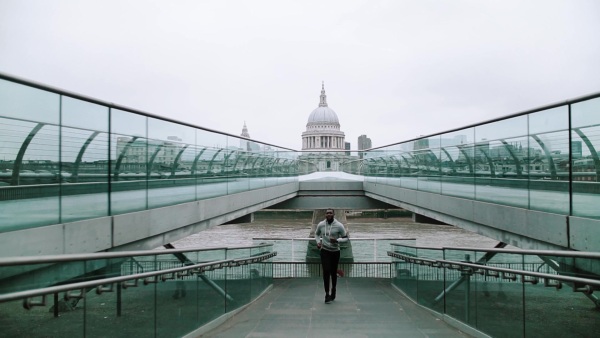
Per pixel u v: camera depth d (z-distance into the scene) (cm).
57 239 526
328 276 941
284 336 624
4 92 459
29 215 488
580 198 586
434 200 1218
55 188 530
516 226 763
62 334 362
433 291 817
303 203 2300
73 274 383
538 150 692
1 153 455
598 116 545
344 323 729
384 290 1214
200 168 1005
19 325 322
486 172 897
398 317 787
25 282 332
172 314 554
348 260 1652
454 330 667
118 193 670
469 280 631
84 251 578
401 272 1140
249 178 1429
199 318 642
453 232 6047
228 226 7606
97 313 406
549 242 657
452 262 695
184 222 903
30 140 492
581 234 577
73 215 563
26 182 486
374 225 7519
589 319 381
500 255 535
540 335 451
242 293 887
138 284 475
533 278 464
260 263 1085
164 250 543
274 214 9275
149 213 756
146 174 756
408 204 1480
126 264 461
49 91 521
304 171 2362
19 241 468
